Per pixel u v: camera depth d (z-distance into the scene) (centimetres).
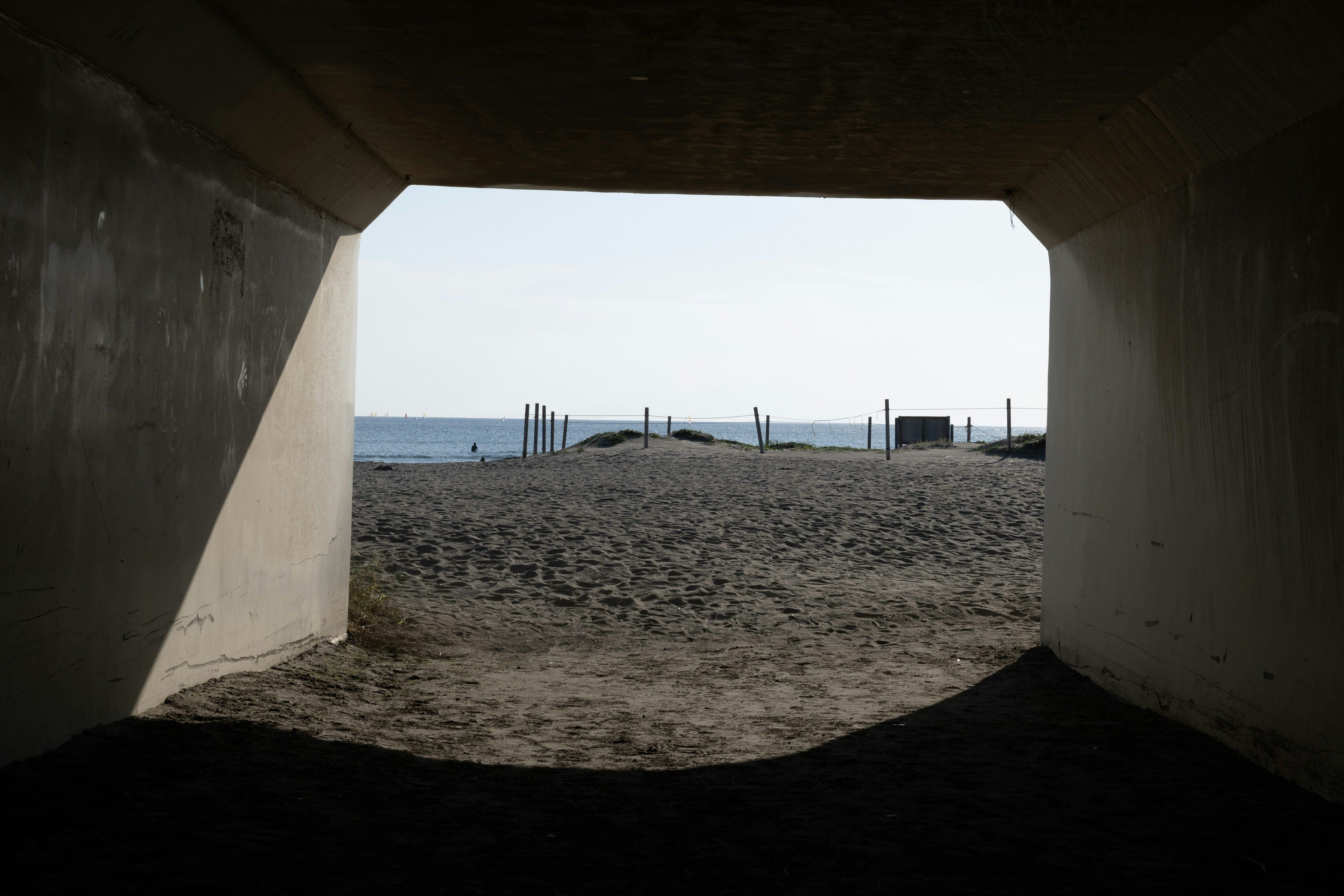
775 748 528
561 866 335
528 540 1258
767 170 718
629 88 549
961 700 653
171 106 478
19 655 374
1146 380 596
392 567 1100
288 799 387
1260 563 460
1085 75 501
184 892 288
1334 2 358
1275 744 447
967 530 1412
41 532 386
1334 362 396
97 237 421
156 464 480
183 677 521
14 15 360
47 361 387
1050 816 404
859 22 449
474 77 536
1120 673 633
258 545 613
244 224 574
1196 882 324
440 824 376
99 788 369
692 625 952
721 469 2159
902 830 384
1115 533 646
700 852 355
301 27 469
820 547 1302
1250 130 461
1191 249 533
